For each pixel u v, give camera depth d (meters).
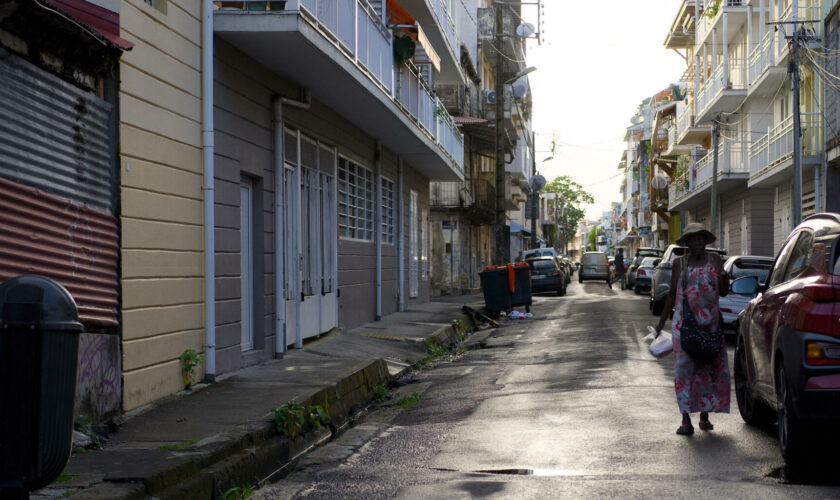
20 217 6.25
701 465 6.27
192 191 9.46
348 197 16.95
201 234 9.66
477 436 7.65
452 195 36.59
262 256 11.74
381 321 19.06
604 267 55.62
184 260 9.20
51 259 6.65
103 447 6.22
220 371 10.05
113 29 7.69
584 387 10.20
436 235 37.44
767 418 7.69
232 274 10.55
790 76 27.20
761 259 16.09
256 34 10.30
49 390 3.66
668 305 7.67
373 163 19.05
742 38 36.09
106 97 7.72
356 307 17.56
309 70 12.25
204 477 5.62
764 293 7.57
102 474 5.28
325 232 15.29
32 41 6.48
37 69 6.54
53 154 6.77
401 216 21.86
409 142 19.52
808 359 5.89
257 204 11.81
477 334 19.80
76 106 7.12
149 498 5.07
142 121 8.30
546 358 13.57
